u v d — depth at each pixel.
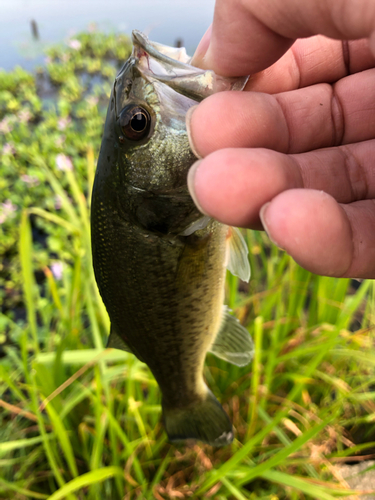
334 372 0.23
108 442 0.20
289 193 0.08
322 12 0.08
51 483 0.20
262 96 0.11
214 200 0.08
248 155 0.09
